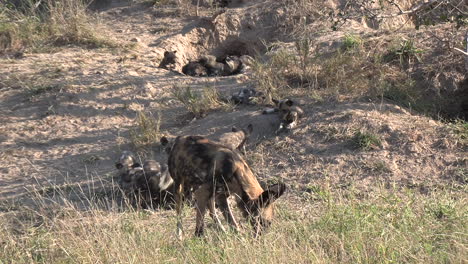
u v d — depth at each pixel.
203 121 31.48
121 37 45.34
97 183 27.25
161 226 22.78
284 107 29.45
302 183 25.69
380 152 26.97
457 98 32.56
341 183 25.38
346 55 34.84
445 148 26.89
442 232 20.39
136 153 29.36
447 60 33.97
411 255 18.64
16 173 28.55
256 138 29.17
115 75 37.75
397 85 32.50
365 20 43.22
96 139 31.27
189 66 40.84
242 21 46.16
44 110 34.25
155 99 34.62
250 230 20.11
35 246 21.58
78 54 41.66
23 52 42.22
